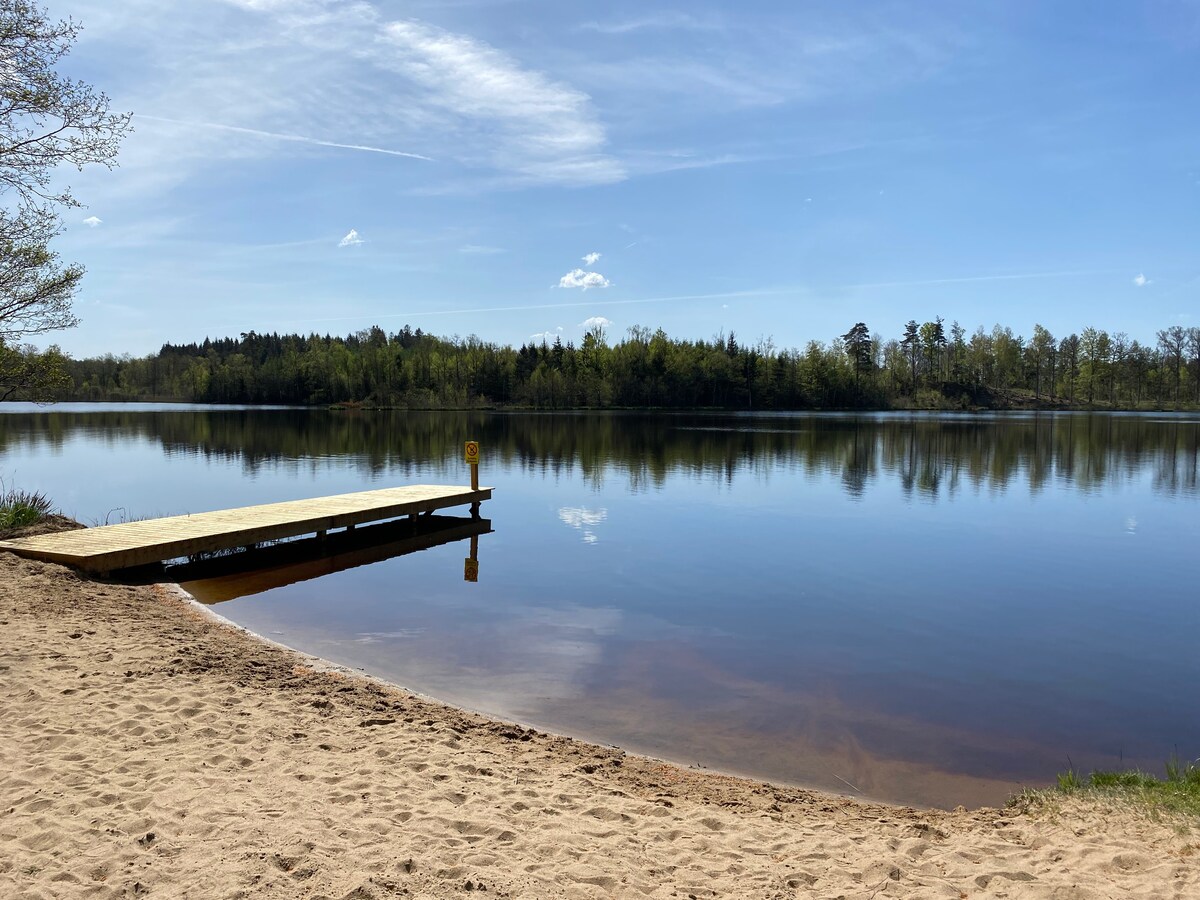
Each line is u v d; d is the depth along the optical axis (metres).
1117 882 3.53
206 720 5.26
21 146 11.56
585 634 8.49
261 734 5.08
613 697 6.68
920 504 17.80
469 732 5.60
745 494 19.33
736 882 3.56
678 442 35.06
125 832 3.62
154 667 6.34
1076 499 18.70
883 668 7.51
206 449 30.53
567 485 20.89
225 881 3.20
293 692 6.10
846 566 11.84
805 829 4.30
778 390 81.31
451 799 4.30
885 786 5.16
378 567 11.85
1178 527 15.09
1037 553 12.80
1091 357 87.25
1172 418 64.88
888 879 3.62
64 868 3.27
